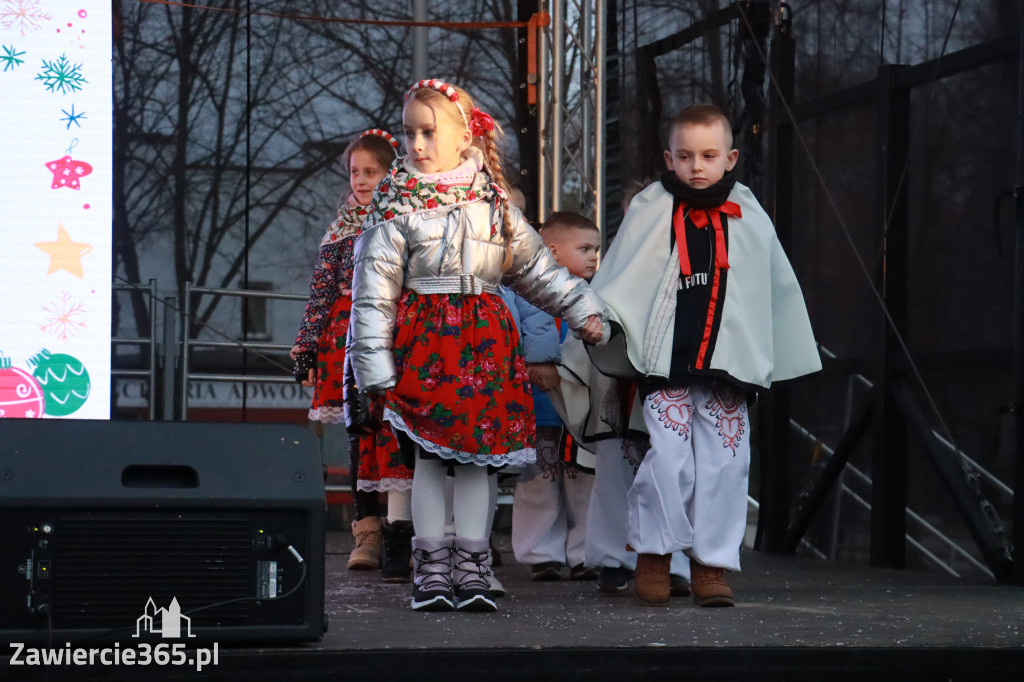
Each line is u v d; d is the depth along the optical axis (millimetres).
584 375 5988
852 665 4023
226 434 3844
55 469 3619
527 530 7059
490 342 5070
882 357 8023
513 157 11438
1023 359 6762
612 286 5523
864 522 8297
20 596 3539
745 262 5547
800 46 8922
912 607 5398
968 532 7312
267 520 3754
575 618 4859
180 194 11125
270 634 3723
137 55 11070
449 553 5219
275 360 11188
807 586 6609
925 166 7785
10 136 10281
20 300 10227
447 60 11523
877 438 8062
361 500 7516
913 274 7918
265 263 11289
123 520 3639
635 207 5688
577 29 10750
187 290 10656
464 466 5211
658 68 10016
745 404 5605
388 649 3789
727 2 9297
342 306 7266
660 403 5434
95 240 10445
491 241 5145
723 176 5648
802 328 5754
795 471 9086
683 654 3955
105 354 10414
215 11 11250
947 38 7551
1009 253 7043
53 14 10422
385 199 5156
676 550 5418
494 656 3855
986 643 4160
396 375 5039
